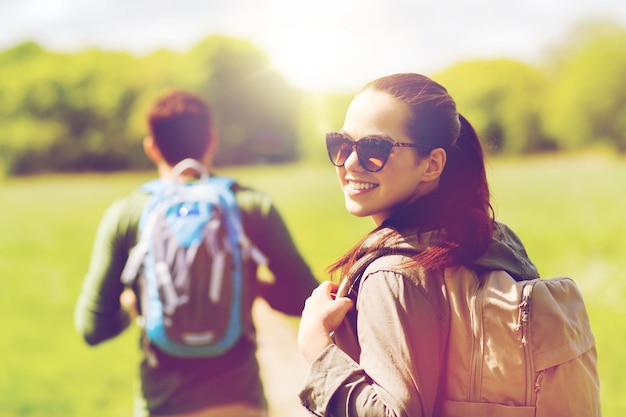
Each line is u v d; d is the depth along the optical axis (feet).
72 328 28.99
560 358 5.22
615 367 18.60
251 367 9.04
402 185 5.76
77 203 88.22
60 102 208.44
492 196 6.88
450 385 5.33
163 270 8.74
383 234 5.72
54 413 19.69
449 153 5.94
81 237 54.80
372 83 5.99
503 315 5.25
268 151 227.61
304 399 5.46
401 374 5.13
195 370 8.74
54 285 36.09
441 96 5.81
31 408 19.81
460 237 5.52
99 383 22.08
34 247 49.32
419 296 5.34
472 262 5.50
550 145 206.39
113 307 9.33
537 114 204.44
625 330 21.25
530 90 205.77
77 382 22.08
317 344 5.50
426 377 5.24
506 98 204.23
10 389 21.18
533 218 49.75
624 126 193.16
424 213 5.75
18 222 65.57
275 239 9.37
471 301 5.35
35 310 31.68
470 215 5.65
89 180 171.22
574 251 35.76
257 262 9.04
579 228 42.75
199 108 9.77
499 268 5.57
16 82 206.80
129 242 9.14
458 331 5.33
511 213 53.06
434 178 5.81
